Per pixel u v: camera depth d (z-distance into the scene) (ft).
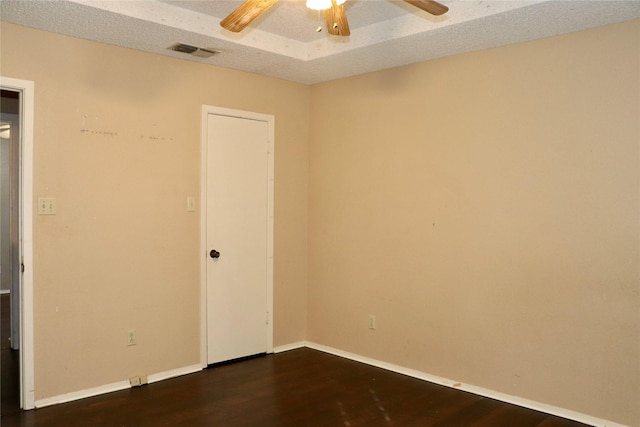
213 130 13.20
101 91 11.25
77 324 11.03
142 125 11.91
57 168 10.67
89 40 11.04
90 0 9.15
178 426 9.76
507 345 11.18
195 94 12.84
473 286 11.73
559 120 10.39
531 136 10.78
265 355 14.48
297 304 15.40
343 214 14.52
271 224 14.61
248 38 11.59
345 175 14.46
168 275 12.46
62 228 10.77
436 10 7.75
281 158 14.82
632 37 9.47
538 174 10.69
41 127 10.43
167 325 12.46
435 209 12.39
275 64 13.05
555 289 10.50
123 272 11.69
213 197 13.26
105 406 10.66
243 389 11.77
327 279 14.98
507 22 9.71
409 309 12.95
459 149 11.93
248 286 14.12
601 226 9.90
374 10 10.48
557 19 9.50
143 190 11.97
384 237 13.51
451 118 12.07
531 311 10.83
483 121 11.50
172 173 12.46
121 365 11.70
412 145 12.84
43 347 10.58
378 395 11.50
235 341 13.89
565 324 10.37
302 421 10.06
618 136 9.67
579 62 10.11
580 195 10.15
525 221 10.90
